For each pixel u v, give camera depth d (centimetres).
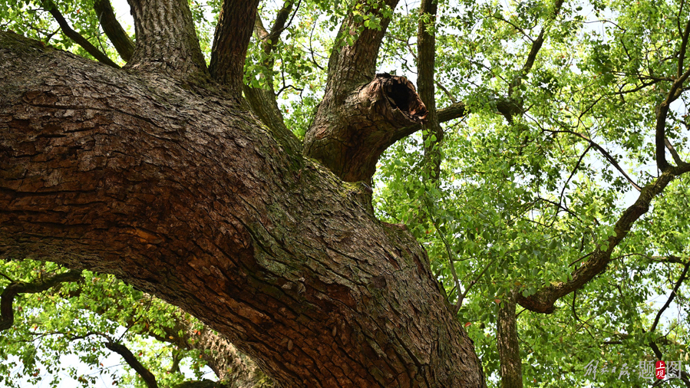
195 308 228
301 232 227
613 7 830
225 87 276
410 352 238
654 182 695
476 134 747
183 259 206
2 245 190
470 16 773
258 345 231
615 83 765
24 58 194
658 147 723
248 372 482
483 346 626
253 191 217
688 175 869
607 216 754
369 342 229
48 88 184
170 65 265
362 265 235
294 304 217
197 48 293
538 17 773
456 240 441
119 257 207
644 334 681
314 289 220
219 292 212
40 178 171
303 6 609
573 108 837
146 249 203
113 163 184
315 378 238
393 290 241
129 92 207
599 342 729
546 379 705
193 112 223
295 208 232
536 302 627
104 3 509
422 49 615
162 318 636
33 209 175
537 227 562
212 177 205
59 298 769
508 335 595
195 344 620
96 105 190
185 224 200
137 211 192
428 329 251
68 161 175
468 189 499
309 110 802
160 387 798
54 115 178
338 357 229
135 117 198
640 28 749
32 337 761
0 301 607
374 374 233
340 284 224
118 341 682
